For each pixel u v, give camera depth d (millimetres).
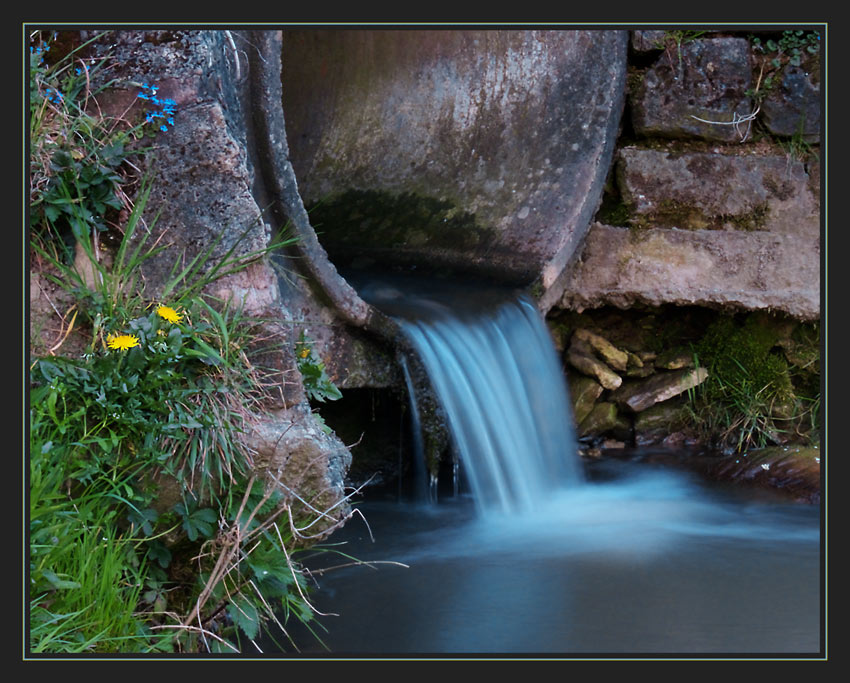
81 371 2762
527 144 5340
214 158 3055
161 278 3016
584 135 5312
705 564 3812
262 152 3605
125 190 3025
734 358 5746
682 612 3305
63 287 2887
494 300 5219
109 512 2703
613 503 4734
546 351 5316
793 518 4480
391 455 5027
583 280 5613
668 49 5531
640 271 5582
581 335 5785
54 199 2879
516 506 4598
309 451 2953
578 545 4062
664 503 4723
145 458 2732
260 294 3088
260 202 3695
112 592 2586
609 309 5934
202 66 3098
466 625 3184
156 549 2805
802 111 5609
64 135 2947
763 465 5109
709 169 5594
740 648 3008
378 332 4301
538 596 3451
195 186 3053
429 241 5406
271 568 2865
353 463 4949
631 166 5562
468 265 5496
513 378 4934
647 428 5781
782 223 5613
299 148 5172
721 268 5602
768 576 3688
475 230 5441
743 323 5777
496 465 4586
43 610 2467
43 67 3016
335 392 3627
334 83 5172
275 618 2959
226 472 2846
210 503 2828
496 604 3371
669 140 5633
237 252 3062
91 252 2904
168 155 3045
